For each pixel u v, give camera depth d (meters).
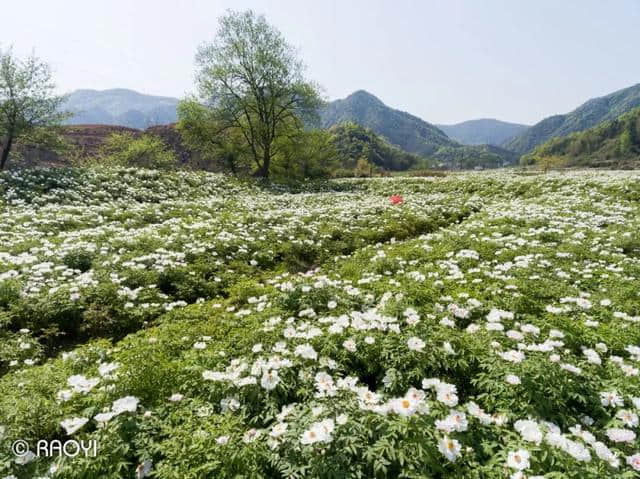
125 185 21.27
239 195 25.05
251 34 35.03
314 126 40.19
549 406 3.73
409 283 7.62
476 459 3.29
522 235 11.91
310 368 4.41
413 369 4.32
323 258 12.62
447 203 21.14
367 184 34.44
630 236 10.81
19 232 11.97
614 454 3.10
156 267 9.66
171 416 3.89
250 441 3.36
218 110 36.44
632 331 5.35
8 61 23.78
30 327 7.02
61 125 27.27
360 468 3.08
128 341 6.10
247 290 8.88
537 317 6.11
